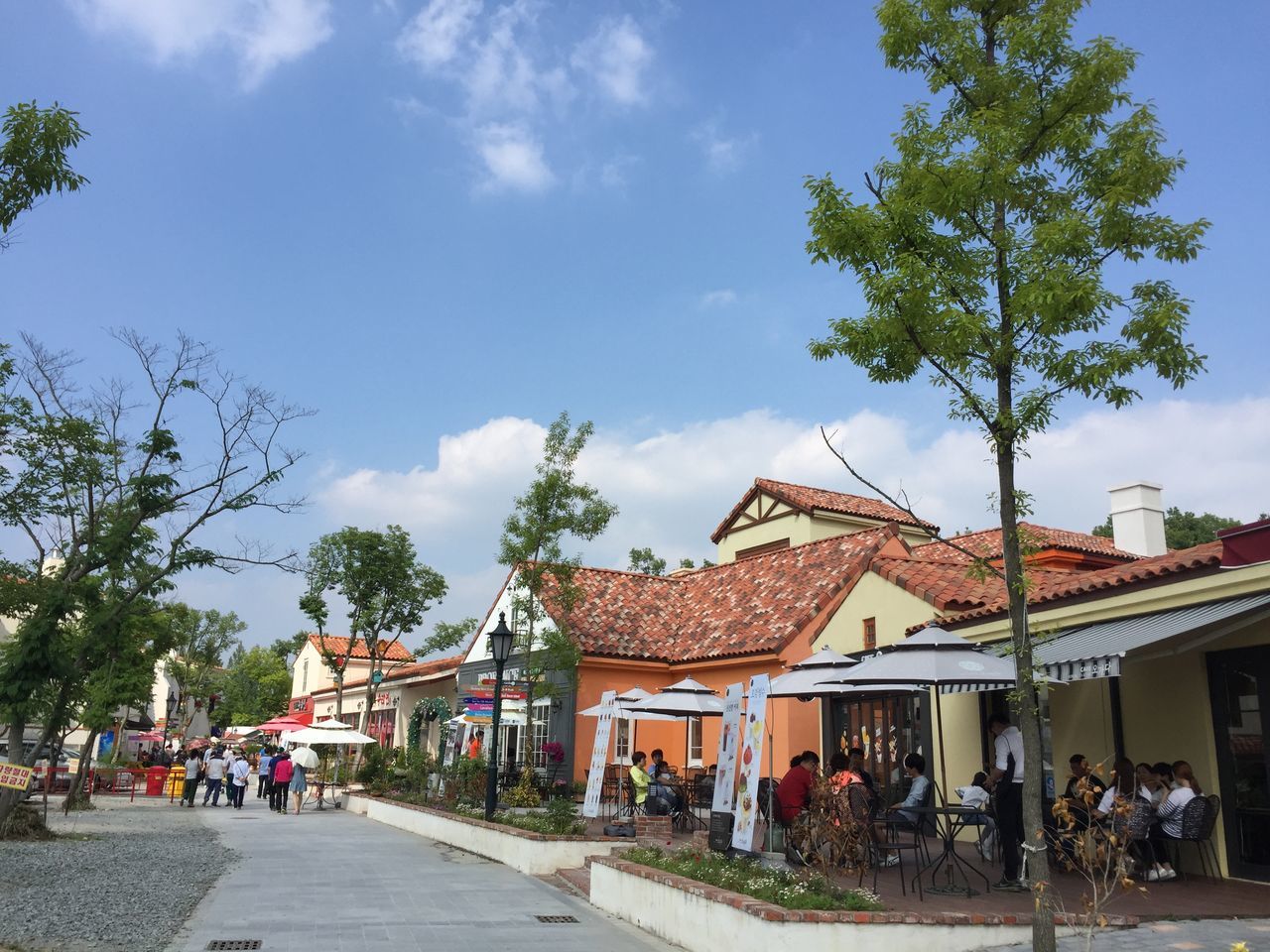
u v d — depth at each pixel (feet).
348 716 149.59
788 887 30.12
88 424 51.98
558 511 73.77
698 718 74.54
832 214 24.93
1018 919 28.02
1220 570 36.63
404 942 31.65
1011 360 23.57
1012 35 24.84
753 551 97.91
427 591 120.88
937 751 53.57
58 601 48.29
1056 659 36.17
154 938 31.45
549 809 56.75
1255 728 36.37
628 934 34.22
